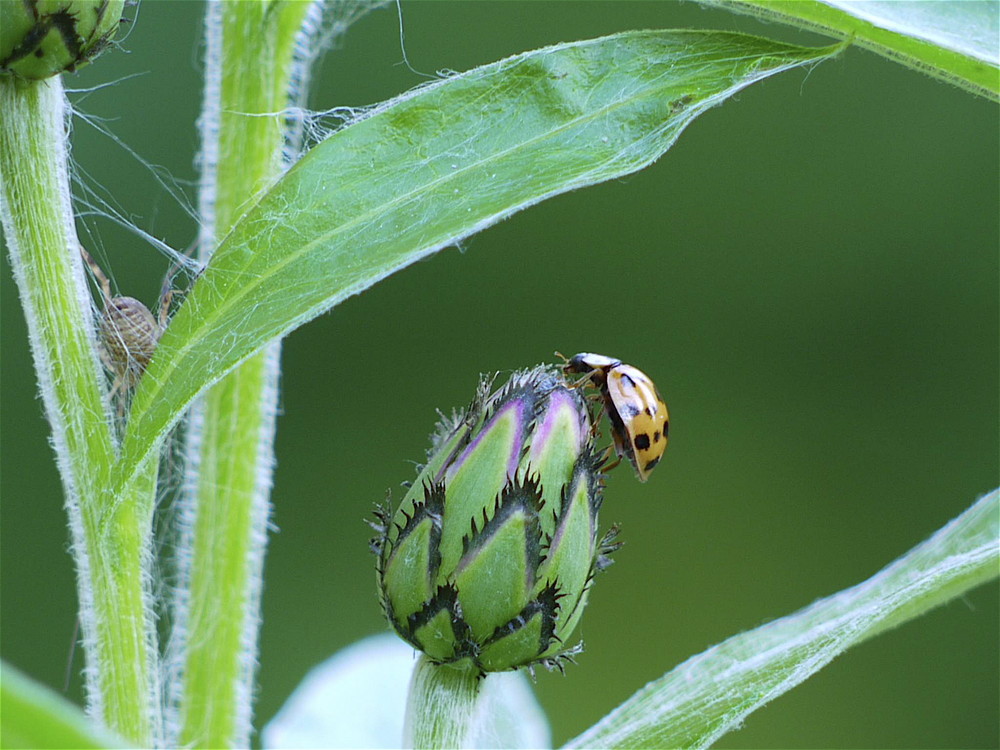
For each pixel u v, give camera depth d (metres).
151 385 0.21
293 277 0.21
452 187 0.21
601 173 0.21
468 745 0.22
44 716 0.17
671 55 0.21
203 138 0.22
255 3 0.22
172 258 0.23
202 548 0.22
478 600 0.21
